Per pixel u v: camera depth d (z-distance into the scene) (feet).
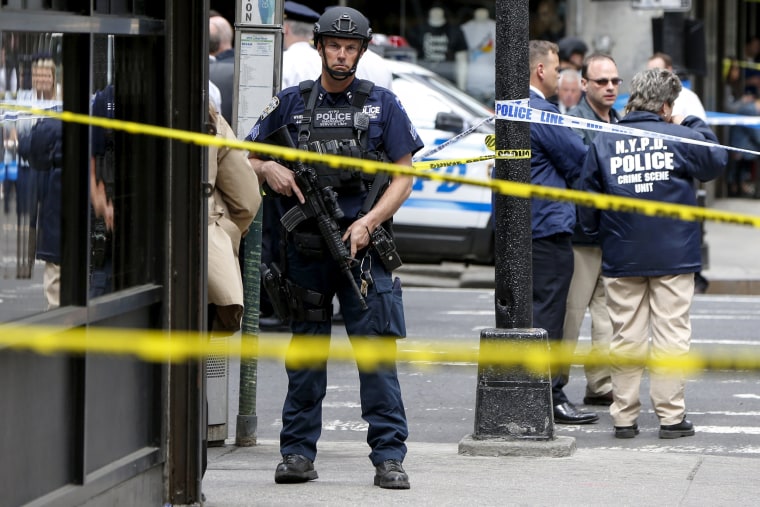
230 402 108.06
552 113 85.10
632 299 93.35
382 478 72.64
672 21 186.91
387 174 70.18
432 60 251.19
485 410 84.69
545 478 76.95
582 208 94.12
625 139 92.38
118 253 60.13
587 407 106.73
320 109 70.18
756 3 300.20
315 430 74.49
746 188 287.48
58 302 54.95
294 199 70.54
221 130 71.82
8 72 51.26
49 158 54.24
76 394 55.31
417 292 172.96
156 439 63.57
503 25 83.46
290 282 71.05
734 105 288.10
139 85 61.52
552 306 98.02
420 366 120.06
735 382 117.80
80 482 55.26
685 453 90.33
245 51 88.94
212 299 70.18
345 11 69.26
